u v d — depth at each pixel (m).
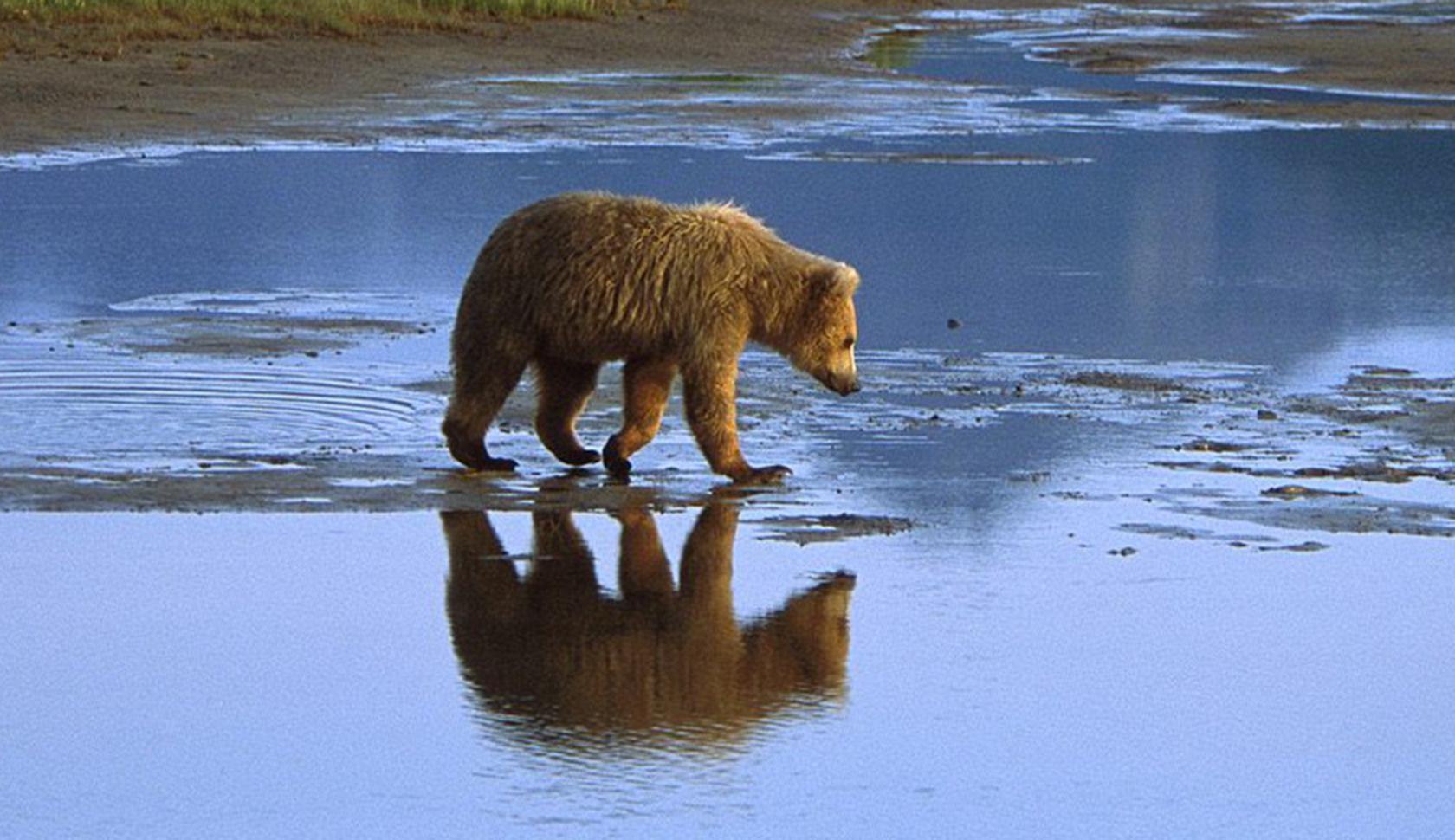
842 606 16.81
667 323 20.39
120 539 18.25
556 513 19.48
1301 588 17.38
